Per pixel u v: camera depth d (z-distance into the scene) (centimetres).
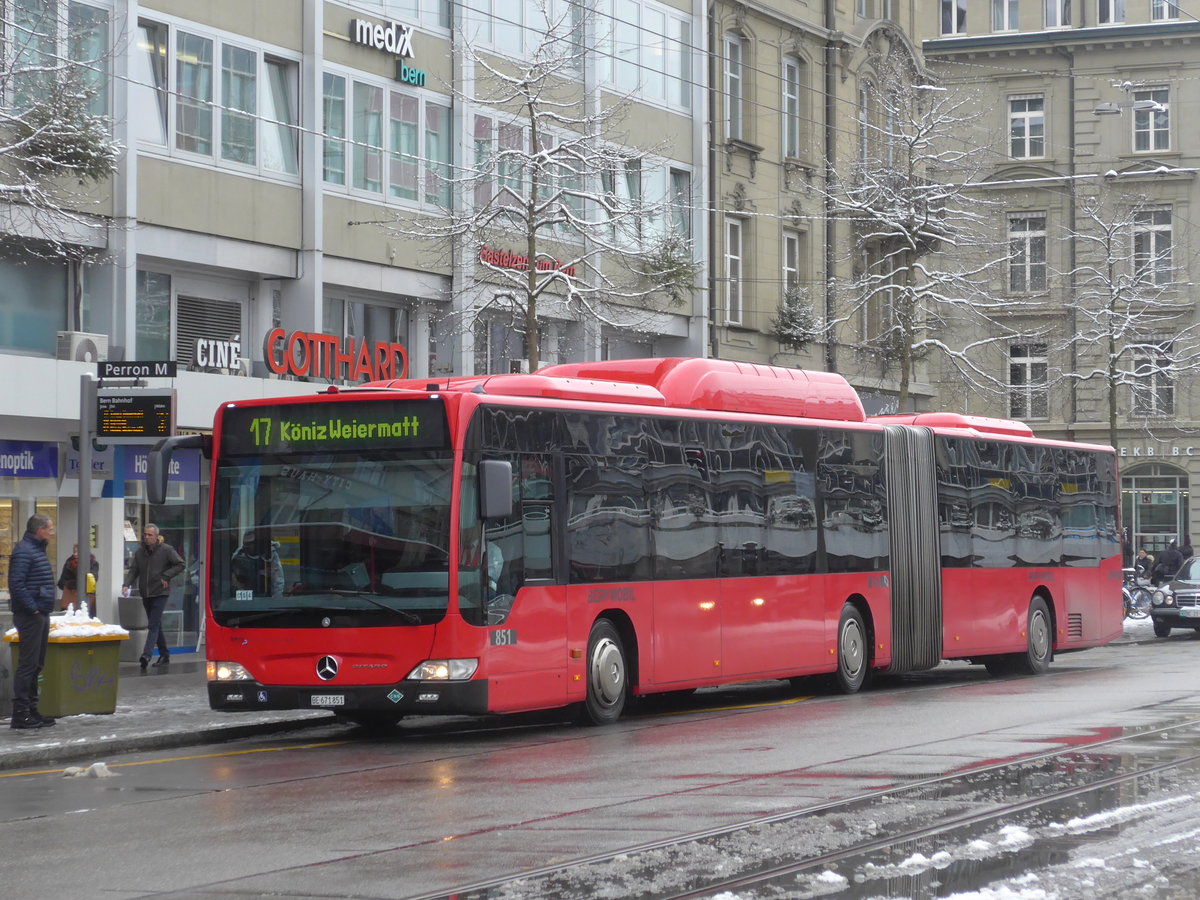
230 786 1351
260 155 2998
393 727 1917
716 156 4272
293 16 3070
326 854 1009
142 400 1967
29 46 2330
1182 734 1622
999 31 6406
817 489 2220
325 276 3116
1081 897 852
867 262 4906
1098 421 6203
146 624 2623
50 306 2669
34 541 1739
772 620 2103
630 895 873
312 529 1669
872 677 2694
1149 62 6253
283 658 1661
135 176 2731
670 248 3622
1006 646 2616
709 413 2031
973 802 1173
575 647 1770
